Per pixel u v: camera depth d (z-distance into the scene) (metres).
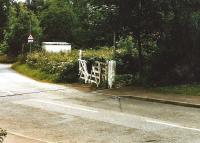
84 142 11.30
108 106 17.50
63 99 19.42
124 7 22.95
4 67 44.44
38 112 15.90
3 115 15.26
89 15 24.56
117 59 26.88
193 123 13.95
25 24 55.97
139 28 23.25
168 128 13.09
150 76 23.27
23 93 21.28
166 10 22.64
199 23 22.48
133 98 19.77
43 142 10.86
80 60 26.34
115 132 12.53
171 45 23.28
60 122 14.05
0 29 40.03
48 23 62.59
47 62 32.72
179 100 18.38
